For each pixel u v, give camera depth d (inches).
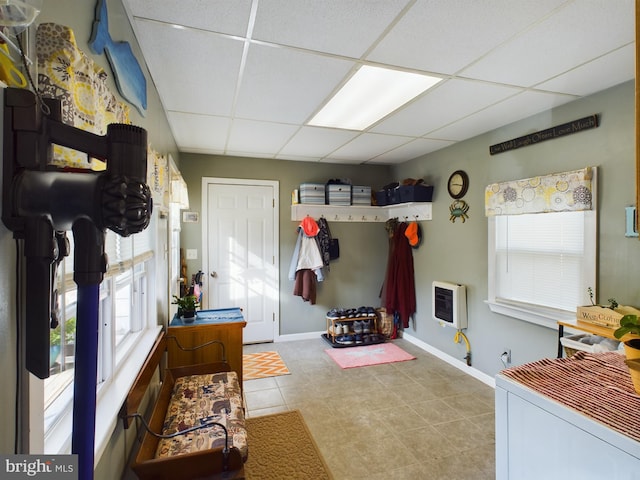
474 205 126.7
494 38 63.6
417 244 159.3
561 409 37.4
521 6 54.5
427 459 79.5
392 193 162.6
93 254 19.7
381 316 173.9
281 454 80.6
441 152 144.6
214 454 48.8
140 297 81.8
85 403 19.3
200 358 99.6
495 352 117.4
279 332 167.9
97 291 20.0
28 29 25.1
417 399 108.7
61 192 19.4
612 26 59.6
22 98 20.2
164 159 87.9
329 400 108.3
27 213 19.9
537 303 103.7
